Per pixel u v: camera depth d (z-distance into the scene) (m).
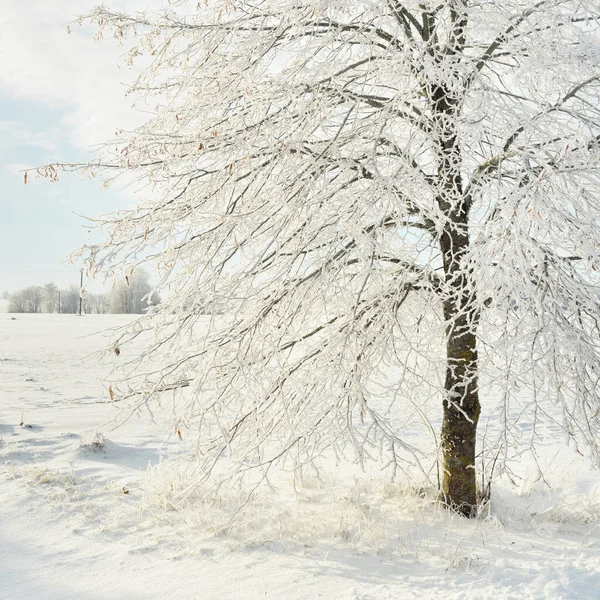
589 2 4.77
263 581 4.30
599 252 4.13
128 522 5.52
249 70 4.96
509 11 5.11
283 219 4.78
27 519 5.54
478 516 5.57
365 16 4.96
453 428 5.78
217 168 5.33
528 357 4.00
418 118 4.70
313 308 5.98
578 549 4.83
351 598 3.98
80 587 4.23
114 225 5.25
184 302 5.02
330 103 5.03
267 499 6.25
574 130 4.44
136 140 5.11
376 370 6.14
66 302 86.69
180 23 5.38
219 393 5.03
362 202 4.42
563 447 8.67
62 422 10.34
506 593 3.93
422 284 5.35
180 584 4.27
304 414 5.29
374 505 6.02
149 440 9.29
